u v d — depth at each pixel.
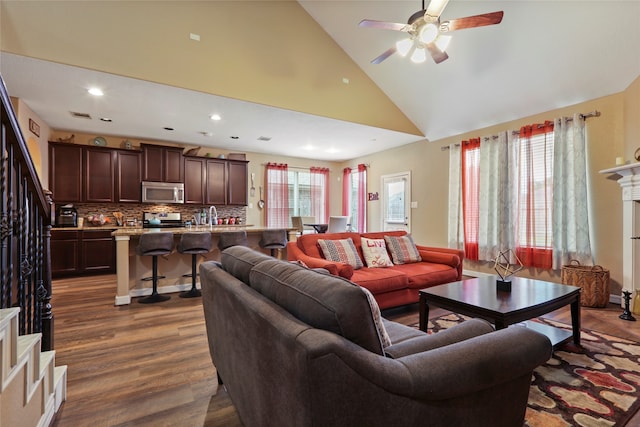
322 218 8.18
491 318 2.04
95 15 3.29
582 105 3.96
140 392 1.86
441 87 4.80
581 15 3.17
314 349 0.79
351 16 4.50
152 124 5.13
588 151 3.90
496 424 1.06
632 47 3.17
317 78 4.77
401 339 1.56
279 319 0.99
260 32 4.29
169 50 3.67
